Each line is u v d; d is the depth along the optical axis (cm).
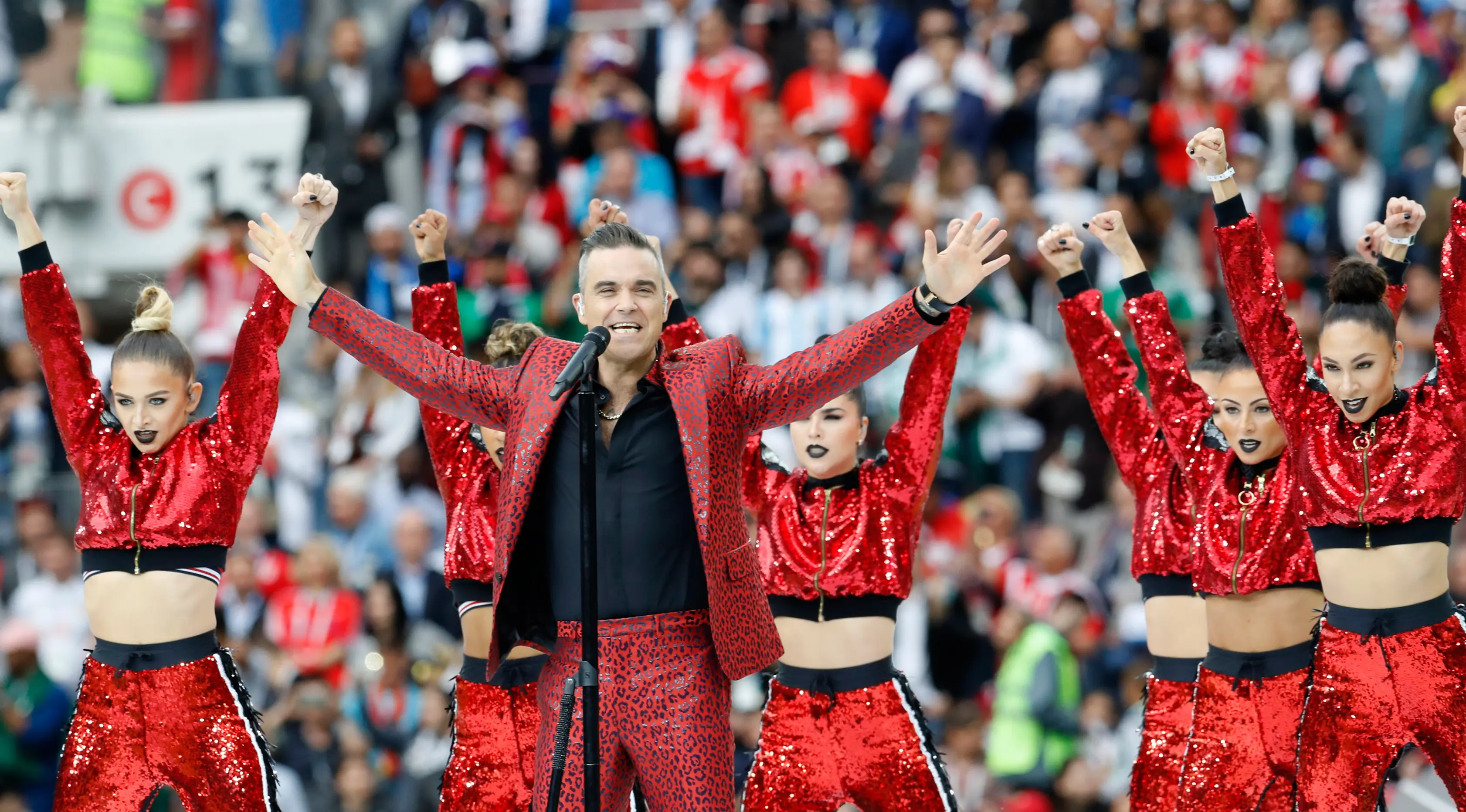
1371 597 1838
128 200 4547
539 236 4334
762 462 2189
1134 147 4238
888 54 4725
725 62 4662
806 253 4150
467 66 4541
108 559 1936
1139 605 3434
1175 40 4566
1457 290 1791
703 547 1562
